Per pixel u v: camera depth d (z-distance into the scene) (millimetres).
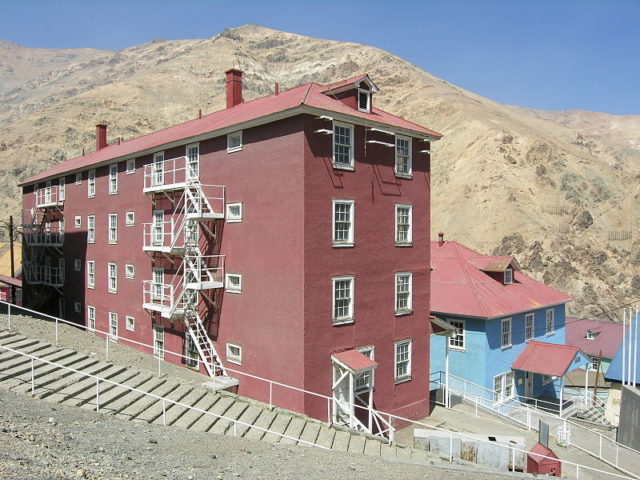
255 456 13055
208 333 22297
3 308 33688
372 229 21047
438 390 26094
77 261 34062
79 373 14859
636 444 23266
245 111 22797
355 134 20375
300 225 18406
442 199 83562
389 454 16922
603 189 83125
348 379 19812
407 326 22609
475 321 28344
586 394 30828
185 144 23766
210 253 22375
